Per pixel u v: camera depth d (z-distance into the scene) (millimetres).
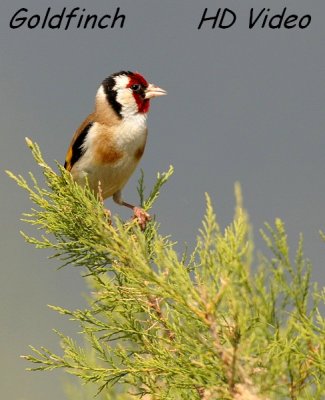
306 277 3787
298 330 3746
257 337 3801
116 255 4473
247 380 3754
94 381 4688
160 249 4051
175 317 4281
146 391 4594
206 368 3912
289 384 3801
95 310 4902
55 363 4785
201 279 4121
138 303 4758
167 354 4277
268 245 3787
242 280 3770
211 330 3865
